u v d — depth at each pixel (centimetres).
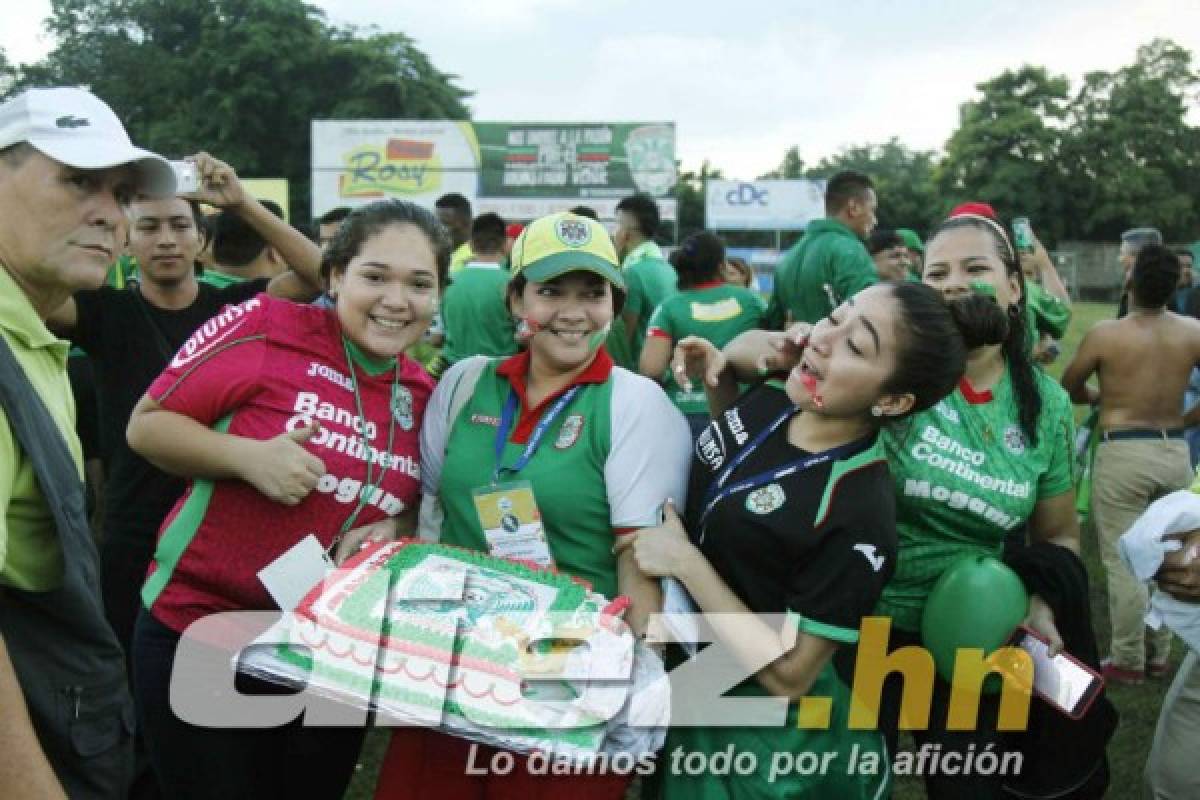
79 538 192
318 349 237
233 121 5141
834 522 214
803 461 221
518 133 3606
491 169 3619
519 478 231
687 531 241
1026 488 259
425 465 249
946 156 6450
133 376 314
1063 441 269
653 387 238
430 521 251
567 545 233
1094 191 6097
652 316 612
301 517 232
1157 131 6144
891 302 214
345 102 5272
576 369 237
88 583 195
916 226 6284
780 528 216
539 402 236
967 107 6394
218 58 5219
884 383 213
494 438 237
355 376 239
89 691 197
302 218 5159
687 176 6269
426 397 255
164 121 5425
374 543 227
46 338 196
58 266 193
